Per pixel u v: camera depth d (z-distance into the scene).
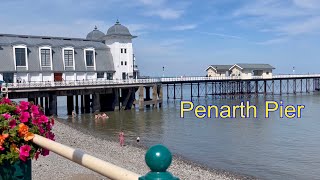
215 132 38.28
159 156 2.05
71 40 63.84
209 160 24.91
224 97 88.94
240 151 28.08
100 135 36.25
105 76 65.50
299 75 99.44
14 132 3.91
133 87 61.44
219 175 20.80
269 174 21.27
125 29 67.94
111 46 67.50
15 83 47.56
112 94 59.50
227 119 49.97
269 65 95.19
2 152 3.88
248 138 34.12
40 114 4.36
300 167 22.94
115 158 24.56
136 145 30.61
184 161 24.28
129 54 68.25
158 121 48.28
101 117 50.75
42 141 3.69
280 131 38.31
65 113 60.22
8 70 53.38
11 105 4.32
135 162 23.52
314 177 20.64
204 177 20.23
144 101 62.00
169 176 2.07
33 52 56.81
